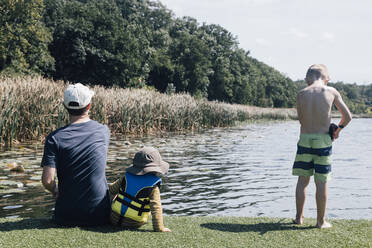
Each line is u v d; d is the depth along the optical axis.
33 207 4.73
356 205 5.51
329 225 3.34
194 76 62.72
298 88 152.50
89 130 3.10
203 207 5.20
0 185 5.81
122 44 47.34
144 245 2.73
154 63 58.56
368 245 2.81
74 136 3.02
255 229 3.22
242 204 5.43
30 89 11.79
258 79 96.50
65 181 3.04
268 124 34.56
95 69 45.09
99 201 3.10
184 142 13.74
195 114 21.73
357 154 11.99
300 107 3.48
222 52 74.56
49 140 2.98
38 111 11.68
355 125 40.62
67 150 2.98
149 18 85.38
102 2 66.12
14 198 5.15
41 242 2.72
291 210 5.16
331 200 5.79
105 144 3.17
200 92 63.62
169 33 82.75
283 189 6.49
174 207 5.18
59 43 44.12
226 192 6.19
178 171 8.08
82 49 43.22
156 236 2.96
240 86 79.19
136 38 55.97
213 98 72.56
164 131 18.55
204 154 10.93
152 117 17.84
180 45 63.91
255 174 7.93
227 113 26.67
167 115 18.98
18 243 2.69
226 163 9.36
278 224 3.42
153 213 3.09
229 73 73.44
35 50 39.00
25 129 11.48
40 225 3.15
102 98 15.39
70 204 3.05
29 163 7.76
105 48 45.72
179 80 59.62
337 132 3.37
